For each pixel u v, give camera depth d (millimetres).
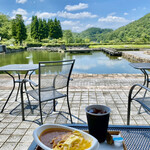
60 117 2330
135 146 801
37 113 2477
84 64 11164
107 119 746
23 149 1647
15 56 18984
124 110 2518
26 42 45531
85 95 3248
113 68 9359
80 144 618
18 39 43688
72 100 2992
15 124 2150
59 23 55375
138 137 880
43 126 729
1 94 3422
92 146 597
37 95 2090
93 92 3422
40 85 1914
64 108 2645
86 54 21453
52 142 665
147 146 805
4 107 2662
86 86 3904
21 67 2609
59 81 2035
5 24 45375
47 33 54625
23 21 43969
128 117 1772
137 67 2434
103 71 8508
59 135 705
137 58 13398
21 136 1876
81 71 8555
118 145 764
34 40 51812
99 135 755
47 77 1919
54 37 55156
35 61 14117
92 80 4664
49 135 709
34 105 2791
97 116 721
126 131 940
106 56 18172
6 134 1921
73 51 25812
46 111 2541
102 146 757
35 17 51125
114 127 982
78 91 3506
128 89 3590
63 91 3508
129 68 9258
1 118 2328
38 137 682
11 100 3049
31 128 2045
